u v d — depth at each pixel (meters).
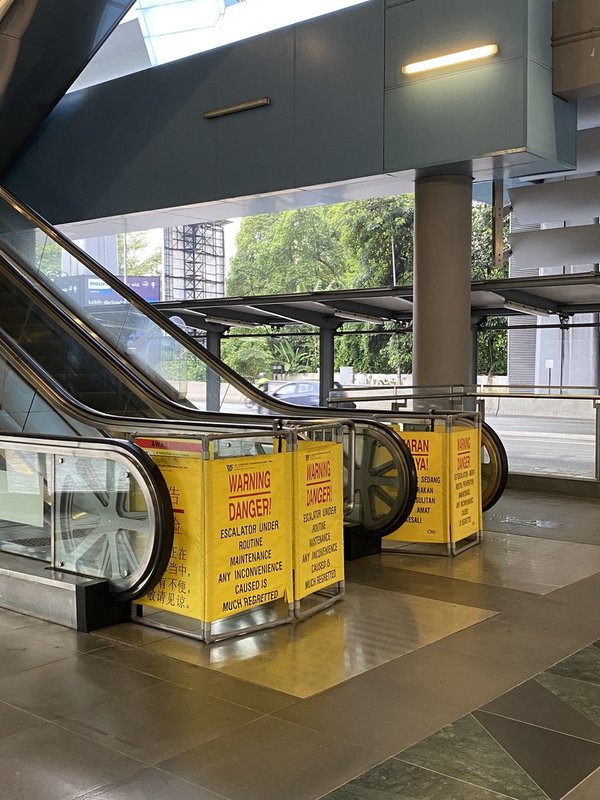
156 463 5.79
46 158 15.95
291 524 6.00
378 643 5.48
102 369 11.42
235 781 3.62
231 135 13.22
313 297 13.73
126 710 4.38
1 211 14.46
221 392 11.09
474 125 10.59
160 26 14.66
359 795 3.51
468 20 10.59
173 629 5.69
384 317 15.43
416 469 8.07
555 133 10.75
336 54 11.90
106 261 31.88
